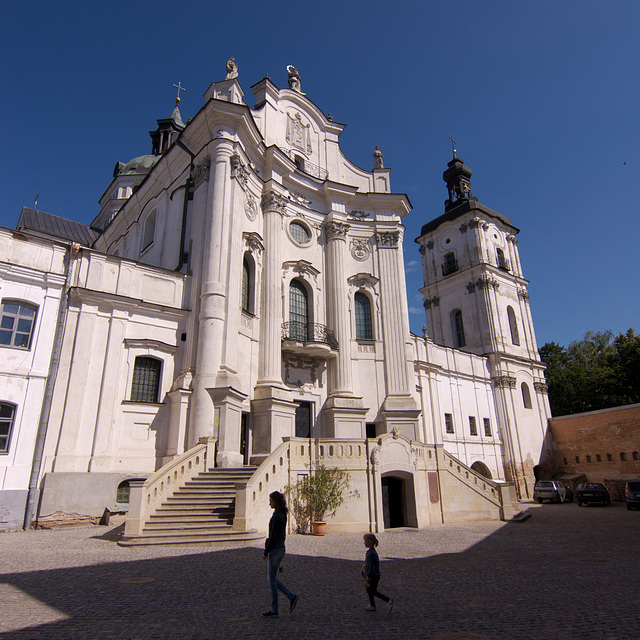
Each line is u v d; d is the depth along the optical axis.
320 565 10.74
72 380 18.25
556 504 33.62
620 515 24.45
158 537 13.01
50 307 18.41
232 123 24.20
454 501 21.27
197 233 23.03
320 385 26.84
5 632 6.11
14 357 17.27
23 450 16.73
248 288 24.88
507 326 45.84
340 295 28.50
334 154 32.41
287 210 28.23
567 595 8.27
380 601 7.73
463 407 38.91
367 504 17.62
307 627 6.43
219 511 14.83
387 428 27.31
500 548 13.80
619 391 46.50
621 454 38.47
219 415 19.67
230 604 7.46
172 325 21.52
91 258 19.81
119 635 6.07
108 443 18.45
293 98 31.14
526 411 43.59
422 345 36.47
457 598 8.04
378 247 31.05
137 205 31.97
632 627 6.47
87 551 12.02
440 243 50.06
